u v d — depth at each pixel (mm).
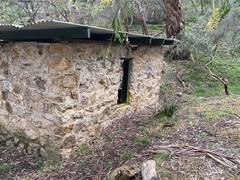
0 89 5273
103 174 3980
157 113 6098
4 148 5219
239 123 5145
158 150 4254
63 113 4445
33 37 4312
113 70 5445
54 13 11625
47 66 4484
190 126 5137
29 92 4797
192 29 9844
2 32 4676
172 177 3551
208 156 3984
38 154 4812
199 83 9070
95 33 4531
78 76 4605
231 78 9523
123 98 6004
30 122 4863
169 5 9922
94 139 5023
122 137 5004
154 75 7039
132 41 5680
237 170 3693
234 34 8648
